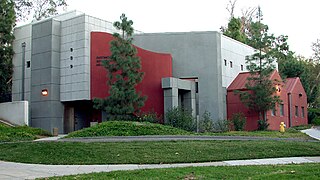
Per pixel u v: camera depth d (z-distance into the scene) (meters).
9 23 34.09
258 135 23.42
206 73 31.22
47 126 30.19
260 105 29.45
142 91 29.77
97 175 10.45
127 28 27.59
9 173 11.64
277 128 32.78
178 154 15.40
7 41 33.78
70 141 18.95
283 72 46.44
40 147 16.91
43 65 31.05
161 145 17.31
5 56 33.66
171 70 30.92
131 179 9.64
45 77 30.80
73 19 30.67
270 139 21.31
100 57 29.78
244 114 31.45
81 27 30.08
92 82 29.69
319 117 43.12
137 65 27.38
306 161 14.52
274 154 15.92
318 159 15.20
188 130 26.27
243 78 34.22
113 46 27.19
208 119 27.83
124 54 27.30
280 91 33.81
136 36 32.47
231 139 20.58
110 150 16.02
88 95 29.58
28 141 19.98
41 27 31.55
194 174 10.40
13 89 34.28
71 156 15.15
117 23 27.72
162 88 28.78
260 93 29.08
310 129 32.78
